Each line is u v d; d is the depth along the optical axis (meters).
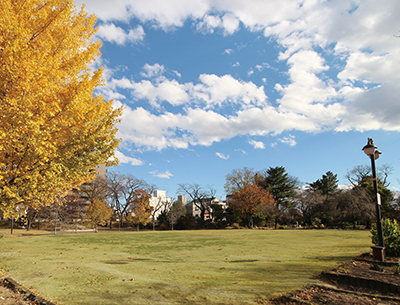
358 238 24.25
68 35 8.52
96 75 9.05
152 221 61.41
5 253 14.46
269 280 7.32
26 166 7.69
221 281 7.40
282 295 5.71
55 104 7.23
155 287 6.85
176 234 33.22
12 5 7.54
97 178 51.97
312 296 5.71
